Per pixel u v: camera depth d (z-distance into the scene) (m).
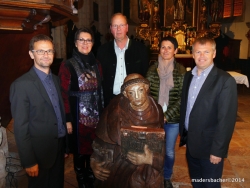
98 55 2.71
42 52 1.80
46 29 4.10
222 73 1.92
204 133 1.99
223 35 12.32
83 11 9.34
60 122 2.07
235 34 12.15
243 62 11.00
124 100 1.81
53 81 2.02
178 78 2.44
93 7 10.90
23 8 1.53
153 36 9.01
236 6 12.03
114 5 12.73
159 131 1.70
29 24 1.77
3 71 2.96
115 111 1.79
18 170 2.73
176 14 9.07
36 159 1.91
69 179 3.00
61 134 2.09
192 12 9.23
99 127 1.87
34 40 1.80
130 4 13.08
